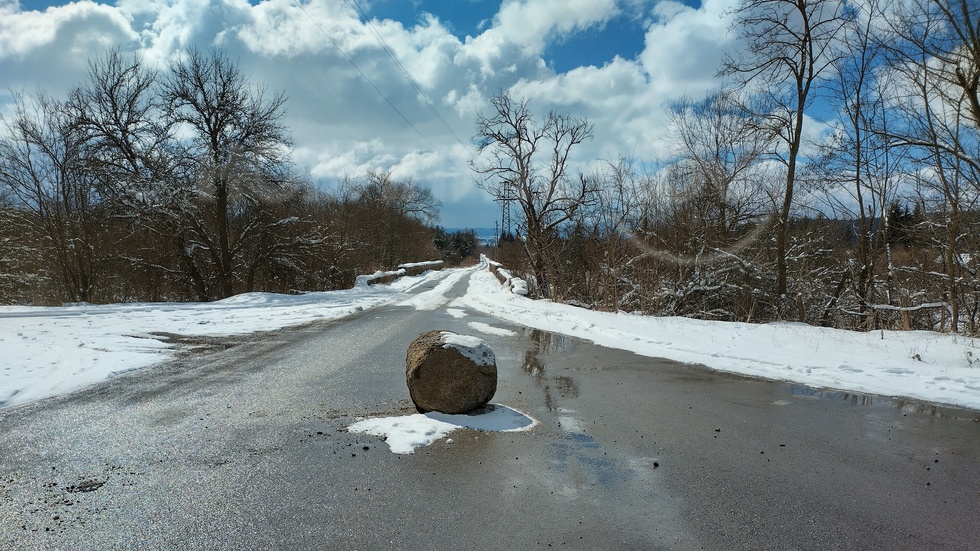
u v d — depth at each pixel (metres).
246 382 8.23
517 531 3.83
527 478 4.76
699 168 20.17
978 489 4.67
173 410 6.67
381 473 4.81
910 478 4.89
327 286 32.34
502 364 10.16
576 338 13.45
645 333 13.48
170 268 26.27
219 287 26.86
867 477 4.91
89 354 10.00
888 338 11.48
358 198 56.88
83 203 23.36
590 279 23.25
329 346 11.68
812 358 10.09
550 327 15.38
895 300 17.22
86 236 23.33
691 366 10.00
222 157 24.78
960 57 12.01
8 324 13.71
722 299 19.62
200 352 10.79
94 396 7.28
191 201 24.48
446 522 3.94
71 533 3.71
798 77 16.20
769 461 5.27
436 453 5.32
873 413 6.97
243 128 25.23
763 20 16.28
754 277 18.80
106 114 23.27
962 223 13.56
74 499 4.23
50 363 9.08
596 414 6.83
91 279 24.05
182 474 4.73
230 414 6.54
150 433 5.79
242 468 4.88
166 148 24.30
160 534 3.72
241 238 26.03
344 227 40.28
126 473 4.74
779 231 17.88
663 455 5.40
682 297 18.92
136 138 23.91
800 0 15.62
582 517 4.05
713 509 4.22
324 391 7.71
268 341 12.30
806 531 3.90
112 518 3.93
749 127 17.50
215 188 24.73
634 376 9.15
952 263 12.95
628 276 21.23
